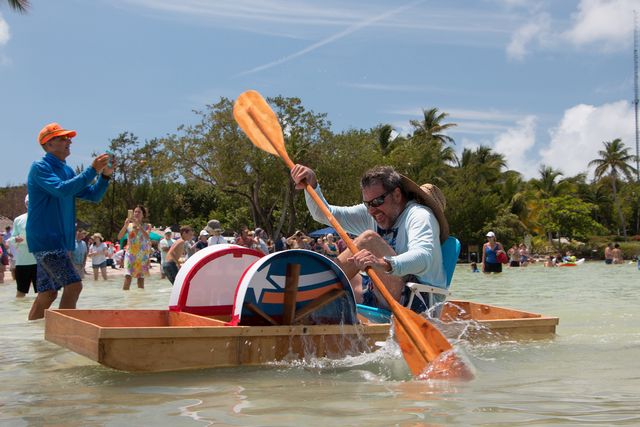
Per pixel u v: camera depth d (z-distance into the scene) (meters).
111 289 10.71
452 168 54.41
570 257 34.72
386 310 3.94
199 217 54.41
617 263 33.28
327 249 19.44
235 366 3.27
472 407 2.39
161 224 54.12
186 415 2.29
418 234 3.91
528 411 2.32
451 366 3.13
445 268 4.24
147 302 7.75
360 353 3.62
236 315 3.41
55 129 5.27
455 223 46.09
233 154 35.38
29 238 5.23
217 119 35.31
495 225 47.97
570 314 6.20
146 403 2.49
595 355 3.67
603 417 2.21
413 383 2.89
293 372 3.14
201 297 3.94
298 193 39.97
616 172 65.12
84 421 2.22
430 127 58.50
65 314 3.59
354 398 2.56
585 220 53.84
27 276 8.44
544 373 3.14
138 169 47.81
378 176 4.16
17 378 3.02
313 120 36.44
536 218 55.09
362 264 3.63
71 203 5.33
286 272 3.55
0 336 4.51
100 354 2.94
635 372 3.16
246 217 48.53
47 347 3.98
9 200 45.12
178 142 35.84
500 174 58.31
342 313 3.71
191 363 3.16
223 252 4.00
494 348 3.93
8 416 2.30
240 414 2.30
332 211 4.55
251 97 5.31
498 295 9.38
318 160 36.59
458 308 5.25
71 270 5.33
